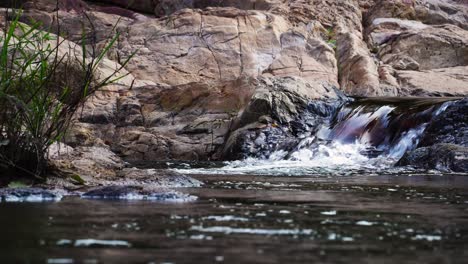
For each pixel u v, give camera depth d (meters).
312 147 17.78
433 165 13.33
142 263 3.41
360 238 4.29
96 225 4.69
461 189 8.49
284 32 27.36
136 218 5.08
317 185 9.12
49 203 6.11
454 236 4.40
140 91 22.36
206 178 10.62
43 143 7.83
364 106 18.88
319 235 4.39
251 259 3.56
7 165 7.58
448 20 32.34
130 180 8.40
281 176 11.38
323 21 29.89
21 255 3.57
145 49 26.42
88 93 8.02
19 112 7.57
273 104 19.97
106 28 28.48
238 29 27.05
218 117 21.22
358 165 14.87
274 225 4.80
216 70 26.17
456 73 26.22
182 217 5.16
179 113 21.75
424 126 16.14
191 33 26.92
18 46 8.27
